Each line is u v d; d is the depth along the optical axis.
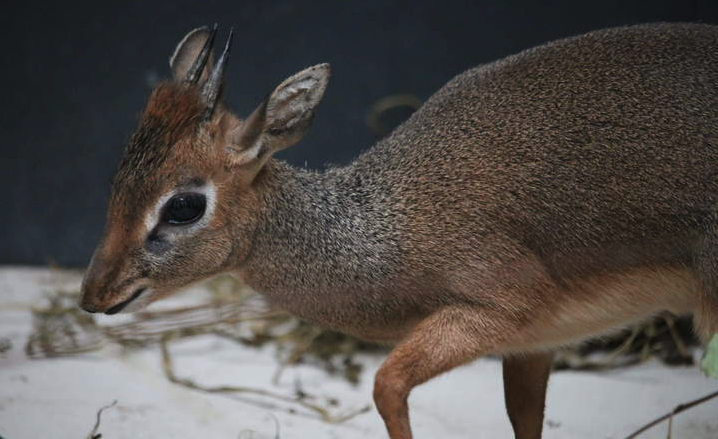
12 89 17.17
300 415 11.55
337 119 16.72
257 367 13.12
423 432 11.16
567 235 9.24
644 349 12.99
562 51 9.76
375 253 9.52
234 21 16.72
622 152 9.16
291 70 16.69
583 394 12.02
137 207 8.96
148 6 16.84
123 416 11.05
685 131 9.09
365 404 11.98
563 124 9.34
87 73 17.05
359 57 16.56
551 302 9.37
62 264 17.38
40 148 17.25
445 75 16.33
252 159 9.20
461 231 9.34
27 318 14.66
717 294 9.02
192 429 10.88
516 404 10.14
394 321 9.74
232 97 16.78
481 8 16.05
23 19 17.05
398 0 16.36
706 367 8.16
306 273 9.68
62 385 11.97
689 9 14.93
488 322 9.29
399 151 9.93
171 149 9.02
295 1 16.61
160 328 14.13
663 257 9.23
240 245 9.45
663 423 11.04
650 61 9.41
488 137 9.52
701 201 9.02
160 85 9.43
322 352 13.55
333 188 9.84
